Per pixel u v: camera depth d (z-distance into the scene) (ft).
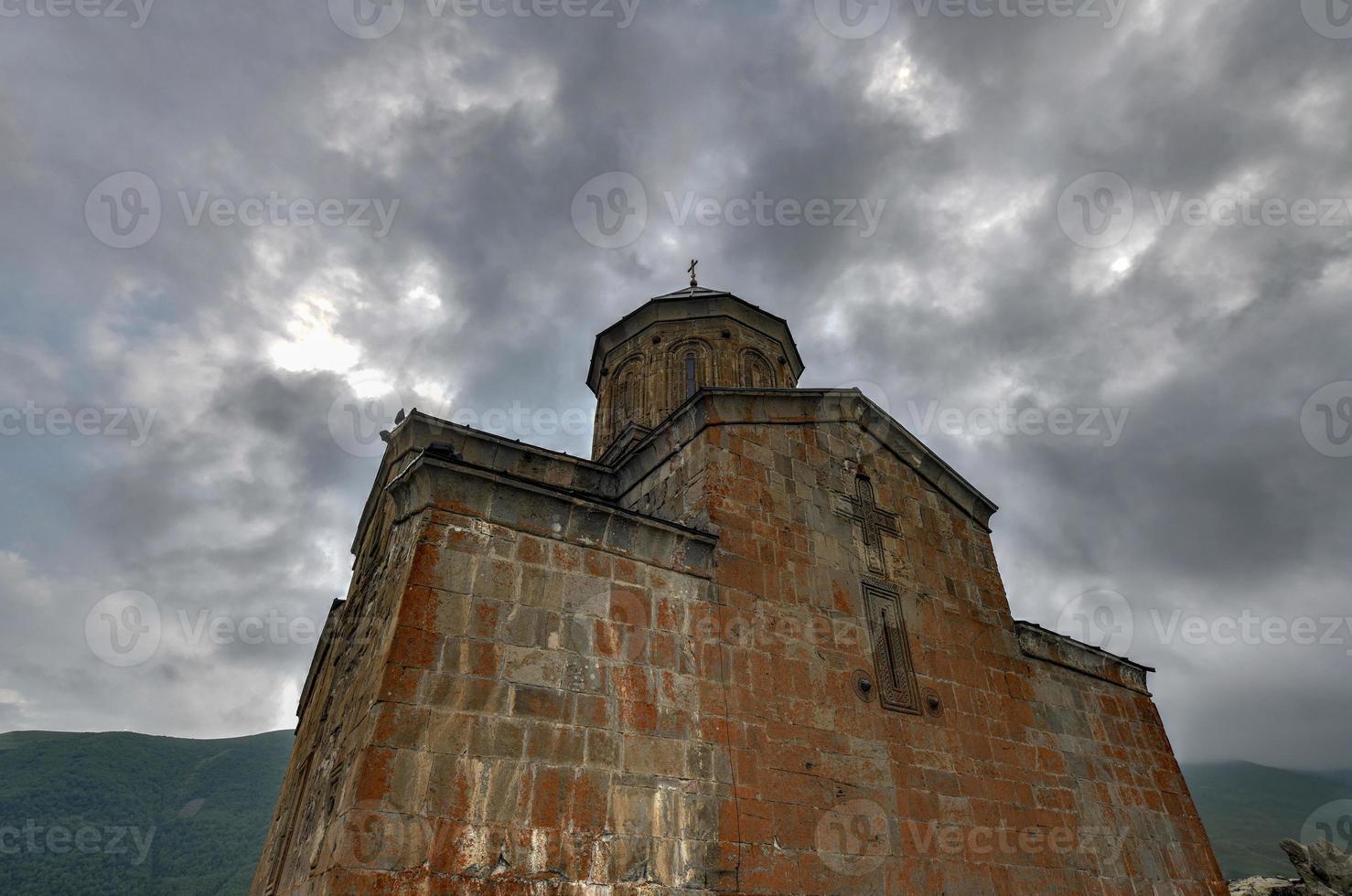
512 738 22.93
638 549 29.32
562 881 21.75
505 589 25.23
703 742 26.78
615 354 64.90
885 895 28.50
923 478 44.55
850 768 30.30
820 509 37.01
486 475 26.50
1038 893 34.14
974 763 35.40
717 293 62.54
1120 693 47.96
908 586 38.75
